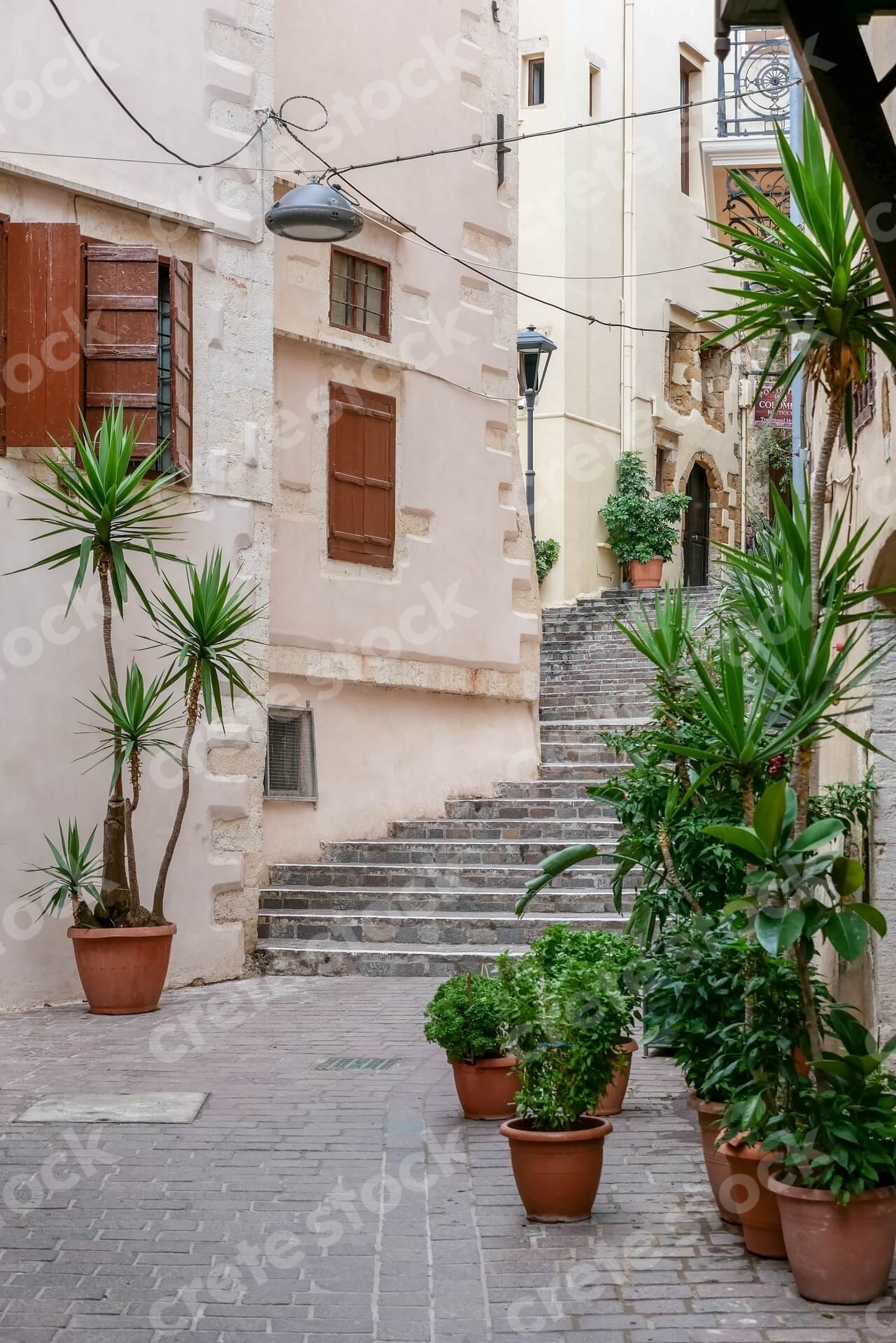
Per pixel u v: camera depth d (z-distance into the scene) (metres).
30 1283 5.14
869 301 6.18
